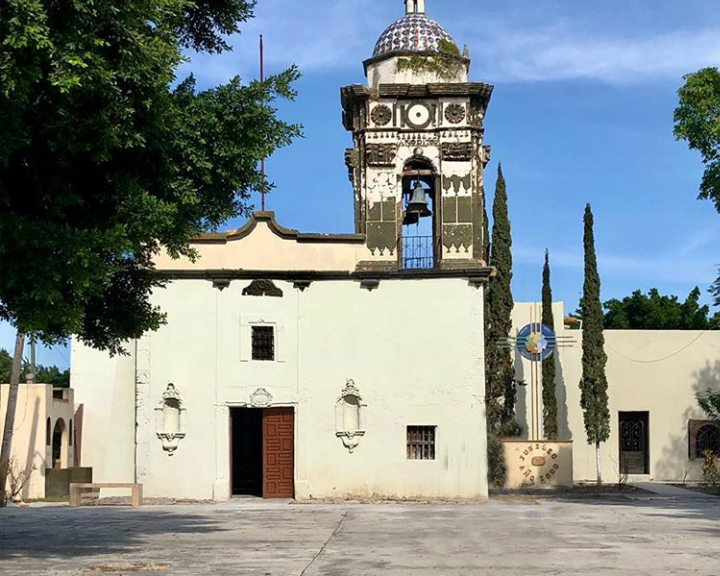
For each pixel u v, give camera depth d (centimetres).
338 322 3011
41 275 1317
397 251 3030
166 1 1359
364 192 3056
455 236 3019
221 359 2991
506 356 3784
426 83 3059
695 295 6097
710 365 4338
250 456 3338
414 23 3167
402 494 2952
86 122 1343
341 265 3028
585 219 3972
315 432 2978
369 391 2986
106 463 3000
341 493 2956
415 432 2986
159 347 2988
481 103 3081
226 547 1769
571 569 1473
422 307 3005
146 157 1502
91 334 1767
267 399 2986
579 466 4266
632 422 4338
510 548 1753
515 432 3884
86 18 1252
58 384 5509
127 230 1430
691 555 1648
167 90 1458
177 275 2998
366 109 3070
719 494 3472
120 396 3017
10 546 1775
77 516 2464
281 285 3023
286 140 1627
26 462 3478
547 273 4269
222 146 1571
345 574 1420
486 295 3797
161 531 2064
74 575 1391
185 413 2970
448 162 3047
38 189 1411
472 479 2945
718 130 2706
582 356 4072
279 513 2534
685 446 4294
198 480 2955
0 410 3500
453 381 2973
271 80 1616
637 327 6038
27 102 1284
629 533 2014
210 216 1614
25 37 1164
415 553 1680
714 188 2823
